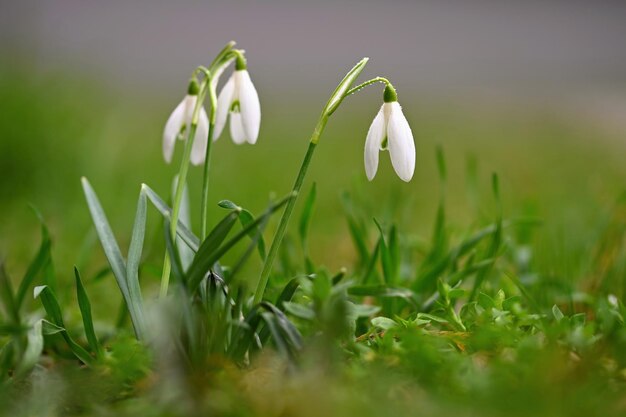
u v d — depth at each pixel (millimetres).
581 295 490
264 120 1473
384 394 381
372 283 479
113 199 745
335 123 1464
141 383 399
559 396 378
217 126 419
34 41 871
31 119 773
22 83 807
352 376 390
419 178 969
